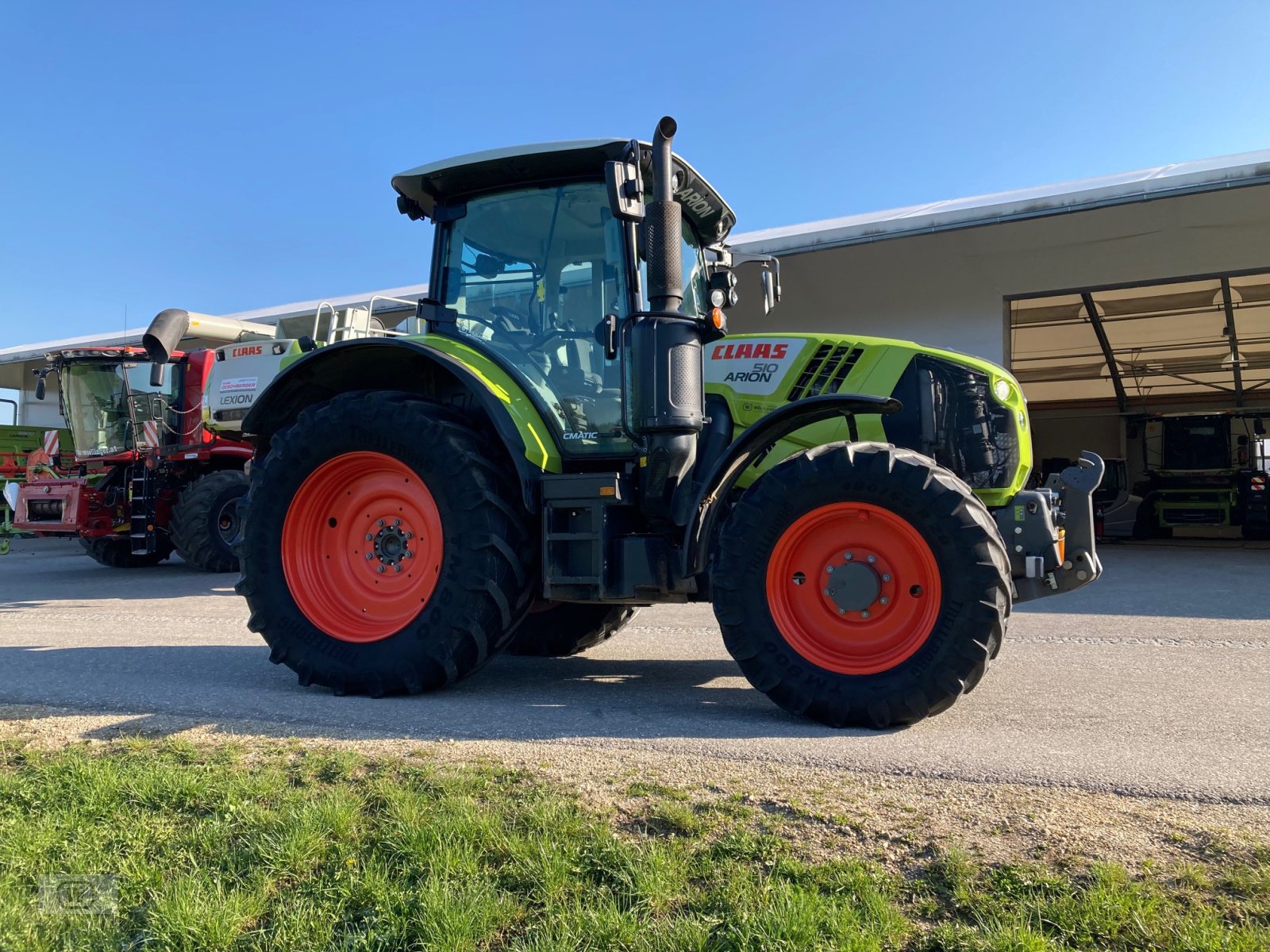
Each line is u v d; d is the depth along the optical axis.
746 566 3.55
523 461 3.90
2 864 2.18
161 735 3.33
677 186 4.23
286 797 2.58
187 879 2.08
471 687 4.24
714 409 4.39
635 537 3.84
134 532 10.38
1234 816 2.43
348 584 4.24
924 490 3.39
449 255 4.43
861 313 13.56
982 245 12.88
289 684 4.30
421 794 2.59
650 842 2.26
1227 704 3.77
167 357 9.28
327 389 4.62
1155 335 16.89
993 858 2.17
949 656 3.30
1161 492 15.45
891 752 3.04
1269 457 15.92
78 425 11.05
